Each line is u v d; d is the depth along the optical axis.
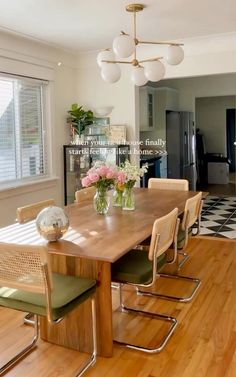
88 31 4.00
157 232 2.24
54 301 1.92
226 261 3.80
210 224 5.38
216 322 2.60
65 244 2.16
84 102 5.34
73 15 3.47
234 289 3.13
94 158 5.03
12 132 4.35
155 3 3.19
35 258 1.79
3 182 4.23
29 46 4.36
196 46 4.52
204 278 3.37
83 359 2.22
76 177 5.17
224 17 3.63
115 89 5.11
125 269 2.35
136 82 3.27
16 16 3.47
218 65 4.48
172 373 2.06
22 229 2.54
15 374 2.09
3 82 4.18
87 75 5.26
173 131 6.92
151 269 2.37
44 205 3.03
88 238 2.27
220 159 9.58
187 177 7.35
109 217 2.79
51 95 4.84
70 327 2.31
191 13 3.49
